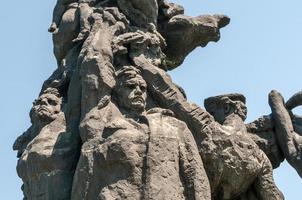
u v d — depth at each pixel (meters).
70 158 17.66
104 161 16.50
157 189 16.14
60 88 19.23
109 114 17.52
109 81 17.89
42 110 18.41
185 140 17.23
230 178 18.02
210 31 21.27
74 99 18.38
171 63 21.36
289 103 20.05
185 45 21.16
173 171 16.53
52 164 17.52
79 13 20.12
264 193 18.33
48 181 17.36
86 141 17.08
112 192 16.25
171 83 18.52
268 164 18.62
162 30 20.97
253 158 18.19
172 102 18.23
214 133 18.06
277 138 19.69
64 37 20.14
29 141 19.03
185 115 18.09
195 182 16.72
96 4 20.42
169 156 16.62
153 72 18.53
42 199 17.30
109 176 16.48
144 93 18.06
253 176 18.28
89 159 16.72
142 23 20.00
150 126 16.97
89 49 18.25
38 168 17.55
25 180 17.95
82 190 16.61
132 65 18.80
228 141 18.03
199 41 21.44
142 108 17.78
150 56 19.30
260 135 19.77
